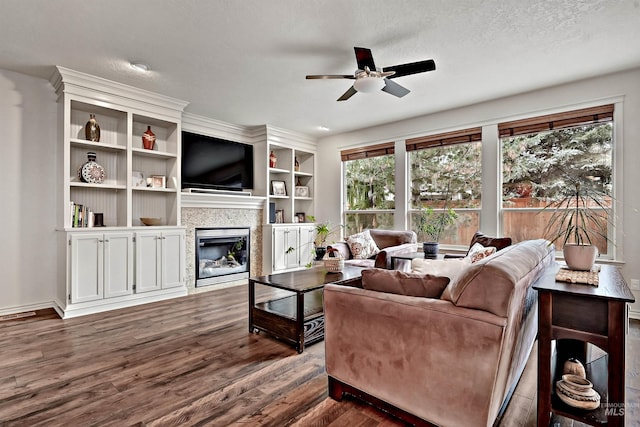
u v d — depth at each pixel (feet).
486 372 4.41
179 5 7.50
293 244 18.65
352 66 10.61
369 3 7.43
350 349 5.92
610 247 11.32
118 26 8.36
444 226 15.33
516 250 5.99
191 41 9.09
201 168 15.78
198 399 6.22
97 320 10.75
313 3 7.43
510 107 13.29
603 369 6.15
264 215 17.99
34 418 5.62
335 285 6.34
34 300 11.76
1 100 11.12
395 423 5.50
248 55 9.87
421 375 5.01
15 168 11.37
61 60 10.28
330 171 19.86
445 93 12.92
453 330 4.69
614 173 11.13
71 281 10.98
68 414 5.74
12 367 7.45
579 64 10.45
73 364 7.61
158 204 14.65
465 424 4.59
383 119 16.51
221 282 16.12
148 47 9.42
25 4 7.43
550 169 12.65
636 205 10.72
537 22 8.15
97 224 12.43
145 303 12.83
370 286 5.90
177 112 13.99
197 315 11.37
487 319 4.42
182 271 13.98
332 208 19.70
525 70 10.87
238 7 7.57
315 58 10.05
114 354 8.16
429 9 7.66
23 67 10.85
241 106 14.55
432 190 15.79
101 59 10.18
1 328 9.95
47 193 12.01
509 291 4.39
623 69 10.82
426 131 15.74
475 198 14.52
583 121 11.70
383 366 5.45
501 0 7.34
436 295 5.33
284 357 8.05
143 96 12.76
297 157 21.27
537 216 12.91
